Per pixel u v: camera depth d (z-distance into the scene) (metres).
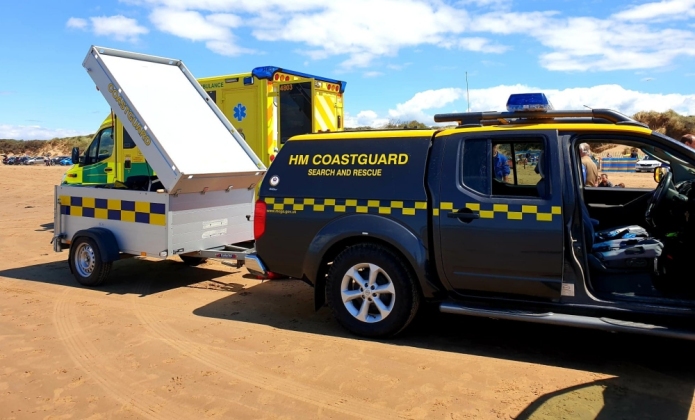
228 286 7.49
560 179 4.62
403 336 5.36
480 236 4.81
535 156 4.88
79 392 4.24
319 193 5.50
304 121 11.02
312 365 4.67
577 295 4.57
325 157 5.56
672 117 41.41
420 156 5.17
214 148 7.46
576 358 4.79
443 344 5.14
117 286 7.47
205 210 7.33
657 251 4.64
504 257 4.74
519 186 5.00
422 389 4.18
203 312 6.25
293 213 5.59
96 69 7.19
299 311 6.30
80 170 11.05
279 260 5.70
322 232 5.42
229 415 3.85
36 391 4.27
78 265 7.52
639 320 4.40
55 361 4.83
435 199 5.00
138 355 4.95
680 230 4.71
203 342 5.26
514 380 4.33
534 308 4.77
